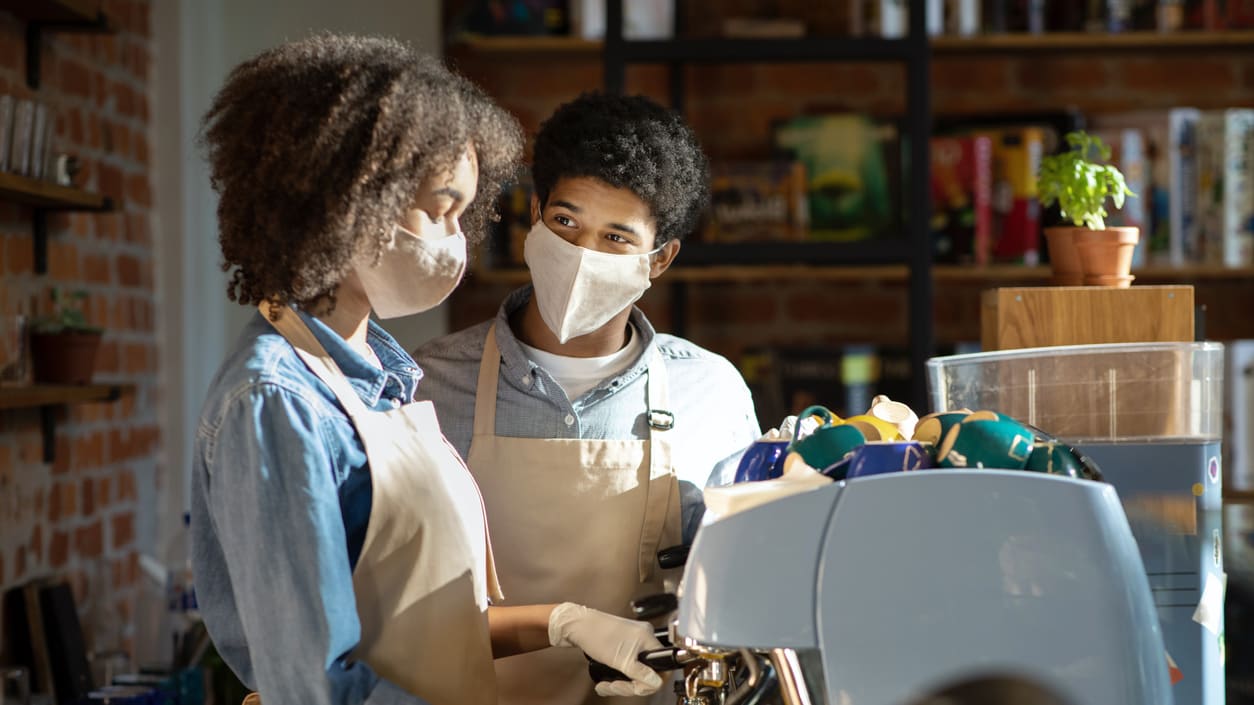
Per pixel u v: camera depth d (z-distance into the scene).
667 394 1.65
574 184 1.53
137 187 3.01
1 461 2.34
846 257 3.09
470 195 1.22
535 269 1.56
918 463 1.05
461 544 1.23
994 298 1.71
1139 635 1.00
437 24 3.25
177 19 3.10
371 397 1.22
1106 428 1.37
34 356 2.39
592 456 1.58
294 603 1.07
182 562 2.83
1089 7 3.23
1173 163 3.14
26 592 2.38
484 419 1.60
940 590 0.98
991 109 3.46
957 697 0.97
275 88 1.11
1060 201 1.72
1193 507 1.35
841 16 3.20
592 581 1.57
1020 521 0.99
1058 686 0.98
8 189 2.15
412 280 1.17
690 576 1.00
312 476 1.09
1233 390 3.11
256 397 1.09
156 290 3.11
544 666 1.56
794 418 1.29
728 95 3.48
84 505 2.69
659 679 1.29
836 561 0.97
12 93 2.37
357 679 1.10
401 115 1.10
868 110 3.47
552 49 3.25
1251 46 3.29
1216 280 3.41
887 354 3.23
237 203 1.13
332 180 1.09
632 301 1.57
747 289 3.51
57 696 2.40
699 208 1.65
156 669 2.52
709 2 3.40
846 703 0.97
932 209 3.19
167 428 3.13
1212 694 1.35
